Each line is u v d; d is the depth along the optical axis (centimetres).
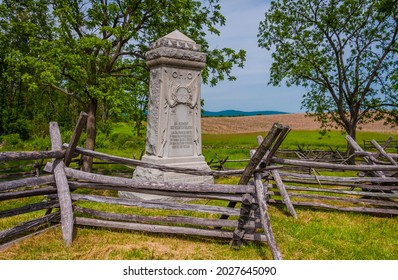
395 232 674
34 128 2814
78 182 589
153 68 959
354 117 2061
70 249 509
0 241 519
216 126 5616
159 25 1416
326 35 2094
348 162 1608
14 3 1432
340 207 805
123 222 580
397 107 2033
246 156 2236
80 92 1423
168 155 911
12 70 1387
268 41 2222
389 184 841
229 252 521
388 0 1834
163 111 909
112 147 2659
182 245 541
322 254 538
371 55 2073
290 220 720
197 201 839
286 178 940
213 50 1488
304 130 4875
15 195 524
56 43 1171
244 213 521
